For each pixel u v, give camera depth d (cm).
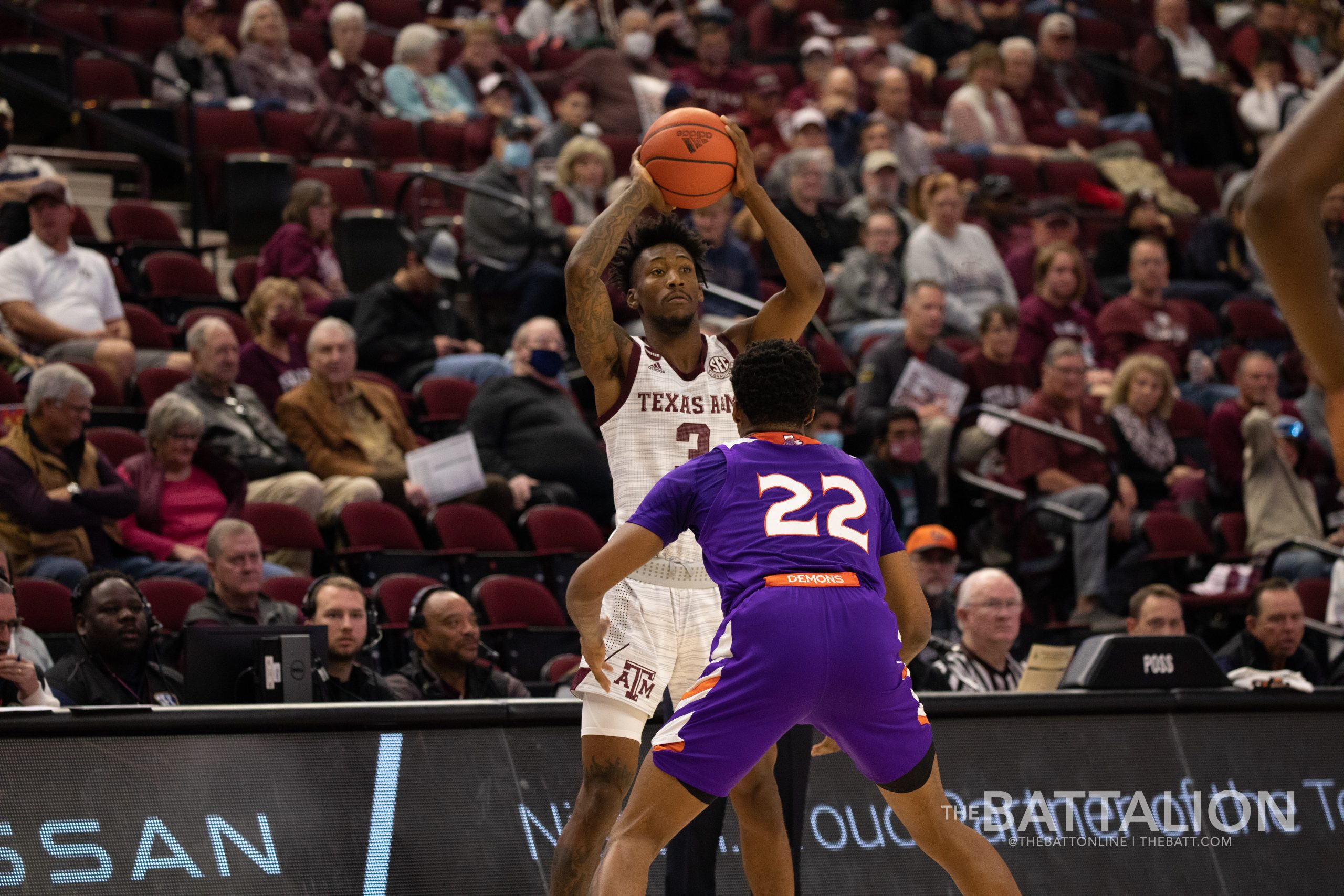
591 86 2516
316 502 1482
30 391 1316
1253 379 1858
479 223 2006
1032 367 1852
